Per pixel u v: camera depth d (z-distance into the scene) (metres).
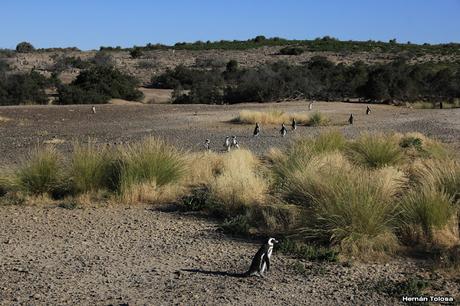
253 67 79.12
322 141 17.44
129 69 85.50
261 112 33.81
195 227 10.47
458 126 30.97
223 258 8.52
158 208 12.05
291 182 11.02
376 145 16.19
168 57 99.56
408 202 9.55
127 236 9.84
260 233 9.86
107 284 7.36
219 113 38.72
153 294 6.96
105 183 13.27
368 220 8.81
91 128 30.78
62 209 11.91
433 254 8.50
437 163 12.80
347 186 9.41
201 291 7.06
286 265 8.13
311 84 55.56
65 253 8.81
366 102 53.41
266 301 6.71
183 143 24.14
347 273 7.76
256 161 16.47
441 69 64.75
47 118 36.12
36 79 61.31
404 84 53.88
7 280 7.52
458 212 9.62
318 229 9.06
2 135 27.80
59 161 14.12
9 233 10.02
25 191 12.93
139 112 39.91
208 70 80.06
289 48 99.44
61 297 6.87
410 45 111.25
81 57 102.56
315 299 6.80
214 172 14.99
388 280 7.46
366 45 109.06
